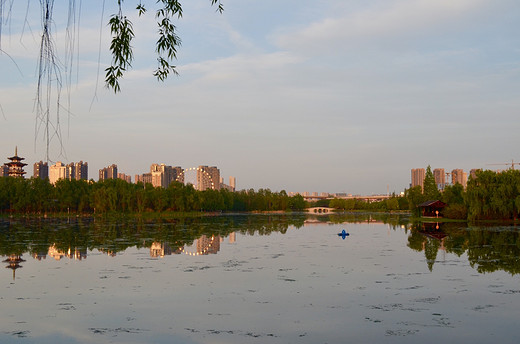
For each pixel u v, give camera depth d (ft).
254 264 100.32
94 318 58.03
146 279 82.53
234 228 230.27
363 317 58.03
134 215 417.08
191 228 229.25
